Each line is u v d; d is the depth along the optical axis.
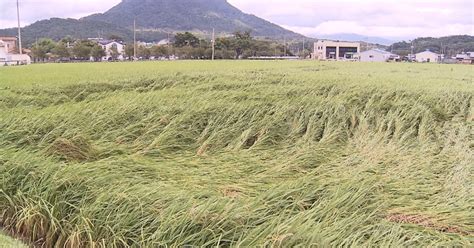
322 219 3.77
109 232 3.79
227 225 3.58
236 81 14.62
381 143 7.07
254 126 7.71
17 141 6.33
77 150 6.04
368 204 4.25
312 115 8.60
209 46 65.94
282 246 3.21
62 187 4.54
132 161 5.58
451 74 23.16
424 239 3.58
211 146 6.93
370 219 3.92
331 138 7.50
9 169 5.02
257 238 3.33
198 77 15.74
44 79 14.69
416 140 7.52
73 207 4.27
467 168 5.63
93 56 57.34
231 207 3.73
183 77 15.62
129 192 4.18
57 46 56.75
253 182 5.14
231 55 65.62
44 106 9.88
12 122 6.81
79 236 3.90
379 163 5.96
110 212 3.96
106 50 65.31
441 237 3.67
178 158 6.23
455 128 8.30
